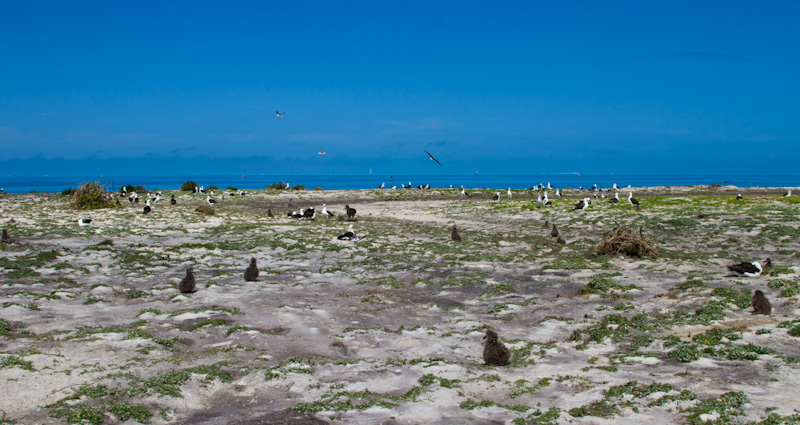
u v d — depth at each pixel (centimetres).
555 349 1373
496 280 2230
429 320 1689
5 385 1047
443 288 2091
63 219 4194
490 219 4631
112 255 2680
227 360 1274
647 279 2159
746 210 4153
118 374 1136
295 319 1661
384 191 8050
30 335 1429
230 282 2181
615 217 4138
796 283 1850
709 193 7738
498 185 17438
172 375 1129
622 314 1659
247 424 938
